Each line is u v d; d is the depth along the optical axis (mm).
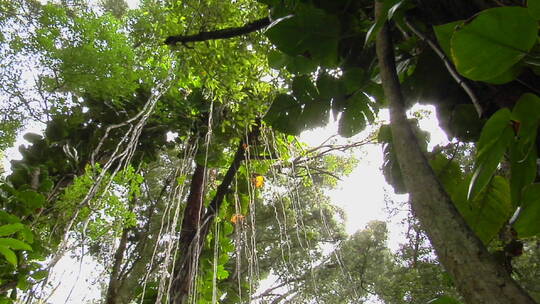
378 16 901
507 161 1071
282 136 3578
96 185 2186
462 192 1090
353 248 7523
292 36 1414
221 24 2672
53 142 3080
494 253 1226
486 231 1054
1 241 1646
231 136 3703
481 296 398
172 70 2727
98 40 2732
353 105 1663
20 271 2238
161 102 3543
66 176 2979
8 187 2439
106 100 3316
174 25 2684
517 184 771
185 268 3018
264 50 2756
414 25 1039
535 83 797
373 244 7676
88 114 3396
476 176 741
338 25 1395
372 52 1509
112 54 2703
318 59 1468
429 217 485
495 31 596
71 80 2764
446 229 460
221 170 4523
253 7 2721
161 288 2180
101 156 3324
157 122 3600
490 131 729
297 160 3980
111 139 3385
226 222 3924
